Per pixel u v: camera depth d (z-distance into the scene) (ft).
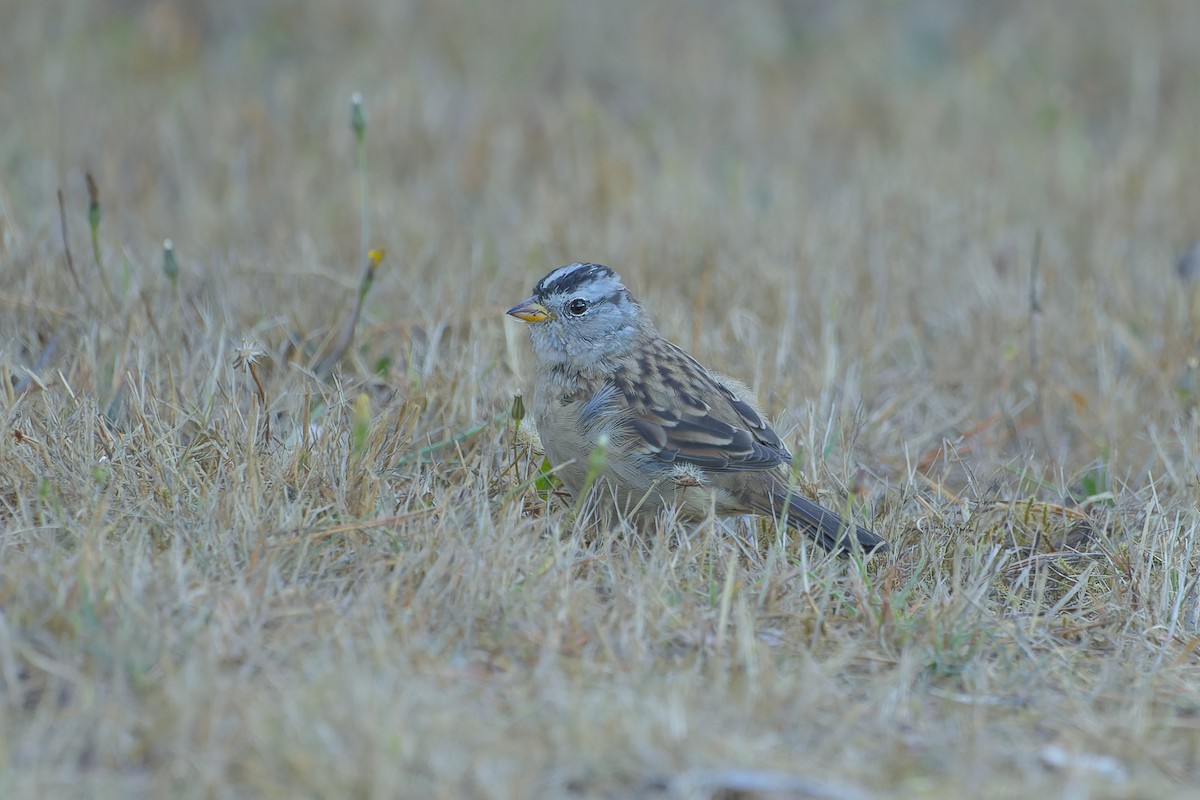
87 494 32.45
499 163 67.21
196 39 80.23
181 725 24.06
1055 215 64.49
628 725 24.90
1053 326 51.93
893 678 28.78
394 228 56.95
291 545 31.48
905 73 83.97
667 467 36.63
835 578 34.01
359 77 76.02
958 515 37.83
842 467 40.19
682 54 83.87
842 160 73.10
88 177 43.78
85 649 26.55
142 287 46.62
